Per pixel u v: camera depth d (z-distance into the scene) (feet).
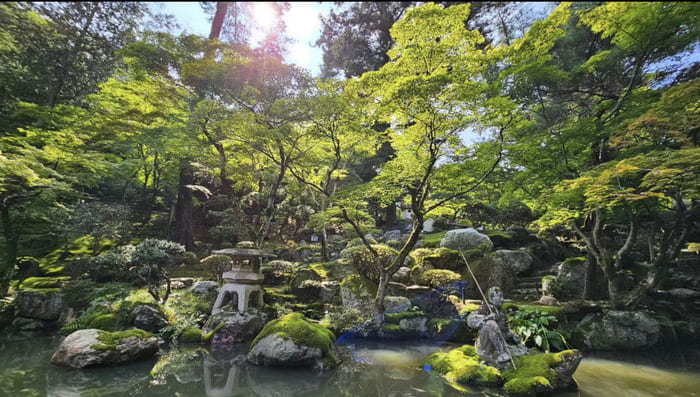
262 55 22.67
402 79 19.10
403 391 13.05
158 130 28.17
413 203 23.40
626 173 17.31
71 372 14.52
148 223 45.24
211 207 51.06
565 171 23.29
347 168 43.93
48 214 29.30
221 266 29.53
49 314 21.80
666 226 24.63
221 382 14.03
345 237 41.70
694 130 17.90
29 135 26.17
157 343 17.47
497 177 27.86
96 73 29.04
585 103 24.72
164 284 27.48
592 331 19.94
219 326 20.04
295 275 28.63
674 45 16.90
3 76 25.88
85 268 27.89
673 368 16.21
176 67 23.47
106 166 30.30
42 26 13.93
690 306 24.88
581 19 14.85
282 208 44.75
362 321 21.63
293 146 27.25
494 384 13.05
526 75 21.08
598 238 22.45
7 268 25.09
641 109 19.20
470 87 18.15
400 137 24.08
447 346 20.03
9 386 12.84
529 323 19.35
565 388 12.92
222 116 24.00
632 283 26.43
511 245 34.65
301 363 15.72
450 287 25.16
